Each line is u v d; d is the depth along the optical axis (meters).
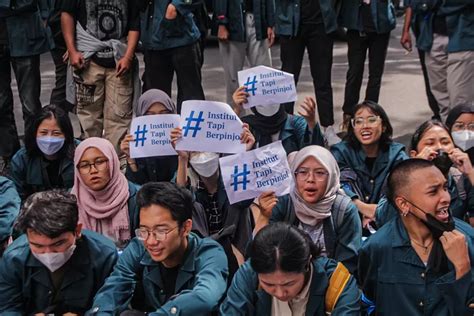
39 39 6.55
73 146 4.95
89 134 6.48
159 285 3.59
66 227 3.43
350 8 6.94
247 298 3.32
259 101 4.76
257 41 7.37
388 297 3.34
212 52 12.20
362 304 3.45
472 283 3.20
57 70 7.03
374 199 4.82
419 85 9.62
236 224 4.22
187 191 3.52
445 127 4.56
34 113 6.68
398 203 3.32
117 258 3.75
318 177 3.90
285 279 3.06
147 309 3.69
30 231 3.44
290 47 7.08
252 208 4.39
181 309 3.32
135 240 3.71
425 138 4.48
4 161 6.69
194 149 4.33
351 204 3.98
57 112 4.86
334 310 3.23
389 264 3.33
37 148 4.90
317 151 3.94
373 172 4.84
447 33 6.74
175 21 6.43
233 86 7.50
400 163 3.39
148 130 4.67
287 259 3.02
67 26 6.26
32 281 3.67
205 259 3.54
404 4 7.45
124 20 6.28
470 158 4.84
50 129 4.80
